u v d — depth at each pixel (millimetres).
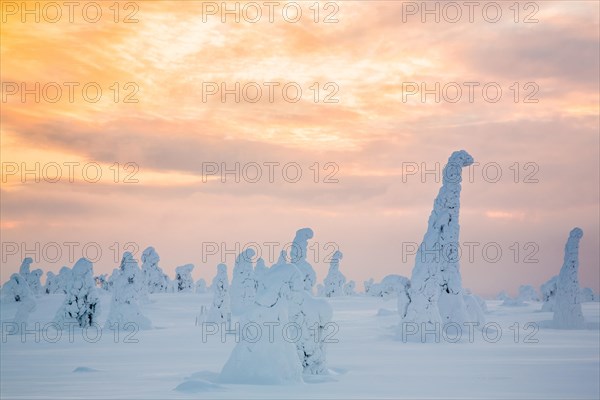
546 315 50906
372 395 14656
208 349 28328
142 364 22359
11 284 57219
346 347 29016
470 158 36094
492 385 16562
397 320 45719
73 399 13828
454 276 35906
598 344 30484
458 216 35906
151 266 74812
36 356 25625
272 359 16844
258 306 17156
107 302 61500
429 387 16141
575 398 14445
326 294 78125
